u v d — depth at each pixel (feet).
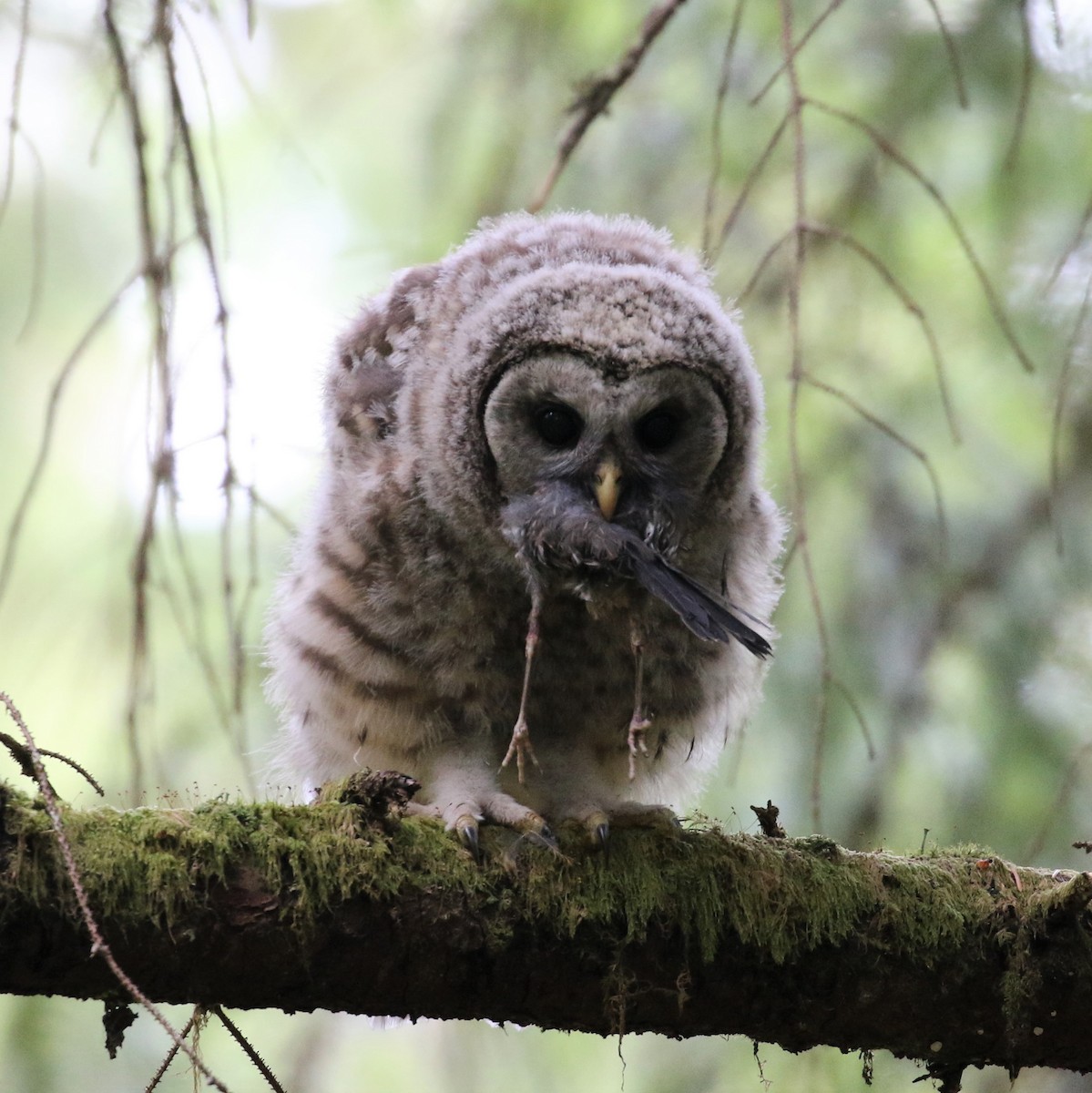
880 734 32.40
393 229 38.99
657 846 21.15
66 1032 28.32
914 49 32.99
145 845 18.57
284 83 41.98
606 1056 33.99
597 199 34.50
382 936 19.53
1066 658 32.89
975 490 34.09
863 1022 21.42
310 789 28.25
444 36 36.24
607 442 24.41
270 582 33.14
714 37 34.22
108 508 39.47
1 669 33.30
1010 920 21.45
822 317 33.78
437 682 25.23
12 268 43.65
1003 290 33.30
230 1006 19.42
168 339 20.77
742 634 23.16
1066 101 32.81
